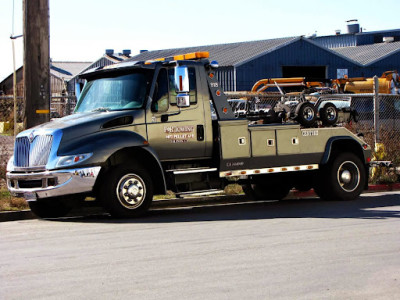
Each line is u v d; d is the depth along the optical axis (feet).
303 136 44.65
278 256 26.53
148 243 29.96
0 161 52.49
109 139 37.55
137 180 38.22
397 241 29.66
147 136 39.06
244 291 21.24
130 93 39.68
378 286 21.79
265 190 48.73
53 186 36.81
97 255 27.48
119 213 37.78
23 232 34.45
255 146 42.55
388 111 93.81
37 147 37.73
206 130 41.16
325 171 46.11
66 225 36.68
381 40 233.35
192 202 46.75
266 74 164.35
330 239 30.27
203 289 21.53
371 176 55.93
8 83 219.61
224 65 161.58
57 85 224.53
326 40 239.91
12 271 24.85
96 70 41.27
